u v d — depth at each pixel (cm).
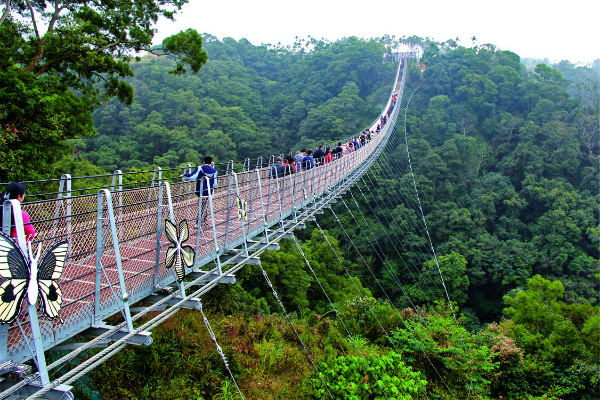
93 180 1716
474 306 3083
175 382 704
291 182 1034
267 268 1808
